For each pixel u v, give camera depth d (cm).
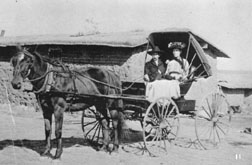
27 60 677
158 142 944
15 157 715
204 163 729
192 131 1180
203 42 1457
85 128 1141
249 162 755
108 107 803
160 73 951
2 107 1583
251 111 2561
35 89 716
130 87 876
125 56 1327
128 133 1037
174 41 1033
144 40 1280
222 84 2633
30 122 1217
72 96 734
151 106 782
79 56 1458
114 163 705
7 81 1670
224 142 1000
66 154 763
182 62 989
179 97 863
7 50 1675
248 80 2784
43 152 730
